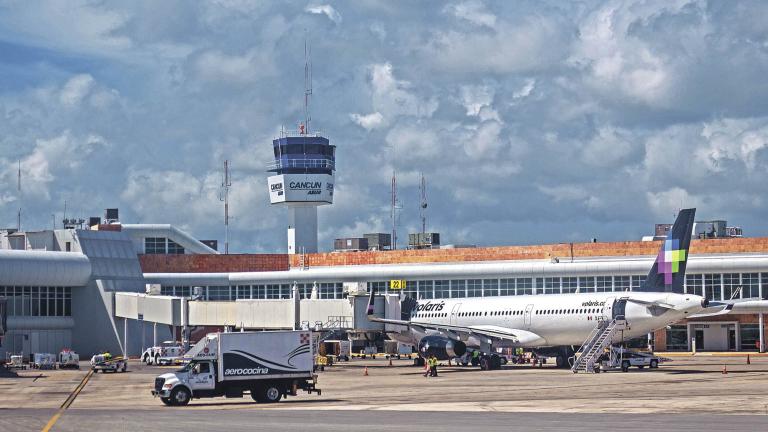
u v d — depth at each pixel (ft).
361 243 565.94
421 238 539.29
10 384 264.31
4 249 421.18
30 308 414.41
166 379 190.90
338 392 216.54
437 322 324.60
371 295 327.26
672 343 406.82
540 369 299.99
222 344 192.75
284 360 195.11
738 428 135.85
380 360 395.55
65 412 178.50
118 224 515.91
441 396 199.31
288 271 472.85
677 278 280.31
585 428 138.41
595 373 271.49
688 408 164.25
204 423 152.35
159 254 499.10
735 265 395.55
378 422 150.00
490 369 303.68
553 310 296.51
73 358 359.25
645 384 220.43
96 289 423.64
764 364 307.17
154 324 395.96
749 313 395.96
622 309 281.13
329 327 347.97
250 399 204.03
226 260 487.20
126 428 147.54
